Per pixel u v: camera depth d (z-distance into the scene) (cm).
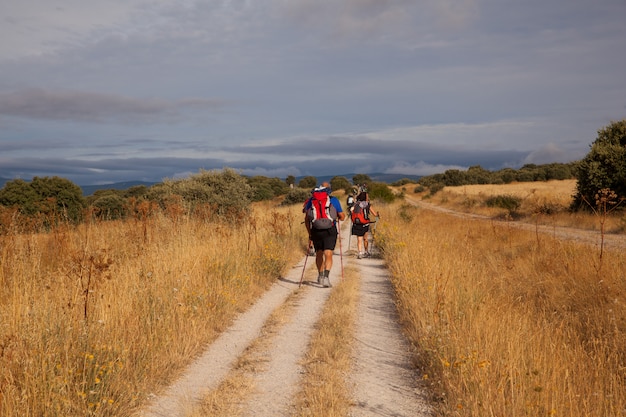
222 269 866
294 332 651
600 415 394
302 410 409
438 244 1315
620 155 2519
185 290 696
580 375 455
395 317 746
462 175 11919
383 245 1470
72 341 463
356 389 463
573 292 799
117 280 673
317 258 1004
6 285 629
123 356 465
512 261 1140
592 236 1795
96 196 4444
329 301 822
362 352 574
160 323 573
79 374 411
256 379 485
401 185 14162
